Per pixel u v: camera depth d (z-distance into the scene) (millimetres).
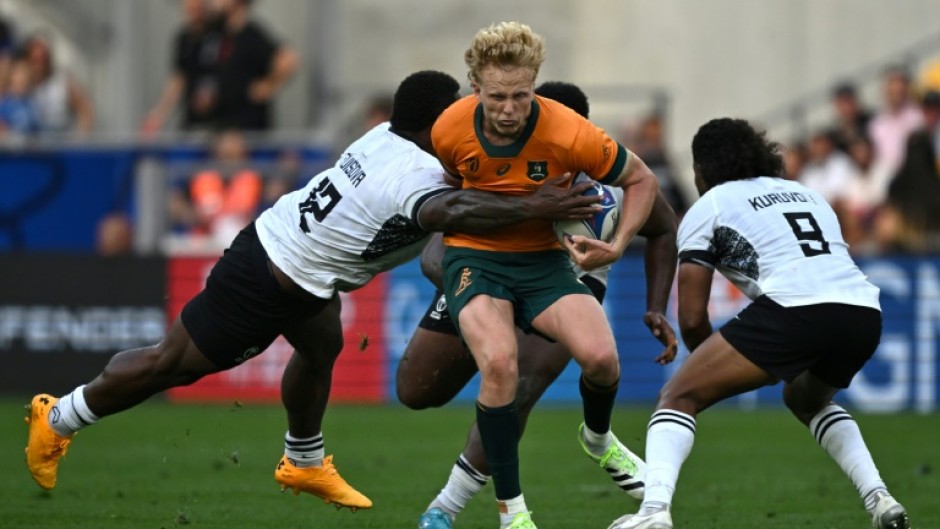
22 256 46219
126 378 21203
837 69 61219
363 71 65250
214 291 20938
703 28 62469
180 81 53625
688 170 61312
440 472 30719
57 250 47438
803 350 19125
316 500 26312
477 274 19203
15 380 46219
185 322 21047
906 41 60781
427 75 20625
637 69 63031
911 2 60688
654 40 63031
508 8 64500
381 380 45188
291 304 20906
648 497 18766
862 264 43969
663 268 21656
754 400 45219
